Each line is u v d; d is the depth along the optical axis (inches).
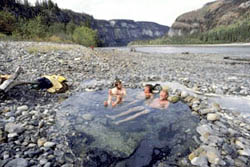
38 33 1419.8
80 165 120.6
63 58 530.9
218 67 645.3
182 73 498.3
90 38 2679.6
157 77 422.6
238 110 229.0
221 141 146.0
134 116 200.8
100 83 361.1
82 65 503.5
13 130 154.6
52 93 288.5
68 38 2134.6
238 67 650.2
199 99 259.4
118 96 257.6
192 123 184.1
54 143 143.4
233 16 7632.9
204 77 442.6
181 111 218.4
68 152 134.0
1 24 1269.7
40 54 533.6
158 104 240.8
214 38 4913.9
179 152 135.3
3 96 230.4
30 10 4229.8
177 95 280.7
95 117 197.3
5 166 111.3
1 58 445.1
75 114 205.9
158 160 126.8
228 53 1529.3
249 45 3346.5
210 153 128.6
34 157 125.3
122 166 120.8
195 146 142.3
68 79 381.4
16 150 130.7
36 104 235.9
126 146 143.4
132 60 761.6
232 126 178.9
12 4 3816.4
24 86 285.4
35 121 180.1
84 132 164.1
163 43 6879.9
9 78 250.7
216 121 186.1
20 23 1407.5
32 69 404.2
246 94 296.2
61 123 181.8
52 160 123.7
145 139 153.5
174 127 175.2
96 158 128.3
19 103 228.5
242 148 138.2
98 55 707.4
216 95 294.7
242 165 119.0
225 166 118.1
